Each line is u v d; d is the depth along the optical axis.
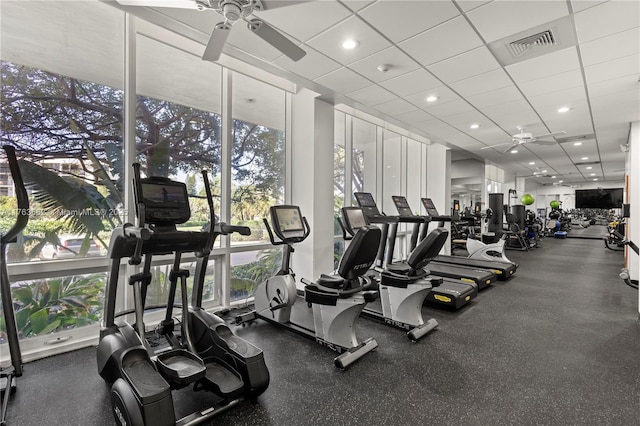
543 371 2.56
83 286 3.05
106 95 3.13
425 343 3.10
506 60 3.42
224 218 4.06
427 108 5.04
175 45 3.52
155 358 2.02
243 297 4.34
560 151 8.44
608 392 2.26
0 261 2.19
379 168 6.79
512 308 4.18
